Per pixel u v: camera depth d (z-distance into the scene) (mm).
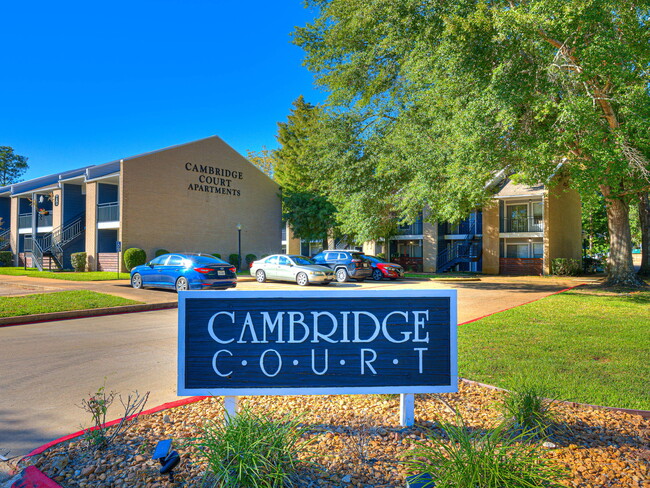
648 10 12883
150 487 3080
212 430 3295
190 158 30266
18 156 64312
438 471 2865
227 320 3994
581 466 3277
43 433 4227
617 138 13352
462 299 15109
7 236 38188
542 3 12109
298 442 3670
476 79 14773
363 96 27141
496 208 31625
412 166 20188
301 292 4035
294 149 46125
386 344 4082
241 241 33688
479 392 5051
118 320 11117
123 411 4770
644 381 5410
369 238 26281
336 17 25484
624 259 18078
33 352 7586
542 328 9188
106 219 28125
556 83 13289
